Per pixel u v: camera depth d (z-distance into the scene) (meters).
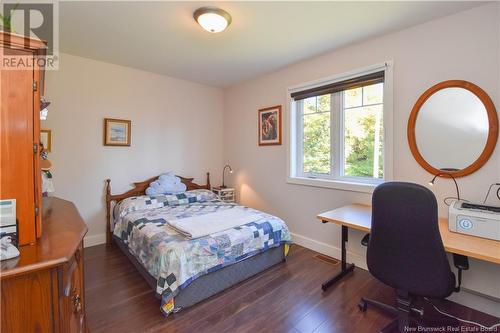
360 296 2.10
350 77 2.67
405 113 2.30
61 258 0.86
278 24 2.21
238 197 4.18
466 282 1.98
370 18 2.11
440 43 2.09
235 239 2.22
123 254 2.91
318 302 2.02
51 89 2.85
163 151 3.76
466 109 1.97
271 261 2.62
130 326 1.72
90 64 3.09
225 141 4.44
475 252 1.39
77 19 2.12
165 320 1.78
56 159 2.91
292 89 3.26
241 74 3.64
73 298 1.05
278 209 3.53
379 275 1.55
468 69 1.96
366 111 2.67
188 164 4.05
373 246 1.56
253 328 1.72
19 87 0.94
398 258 1.46
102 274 2.43
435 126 2.12
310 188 3.12
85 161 3.11
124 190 3.41
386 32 2.36
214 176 4.39
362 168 2.72
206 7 1.94
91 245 3.17
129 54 2.92
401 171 2.33
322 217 2.18
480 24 1.91
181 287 1.82
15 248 0.86
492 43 1.86
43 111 1.49
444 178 2.09
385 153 2.42
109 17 2.09
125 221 2.75
